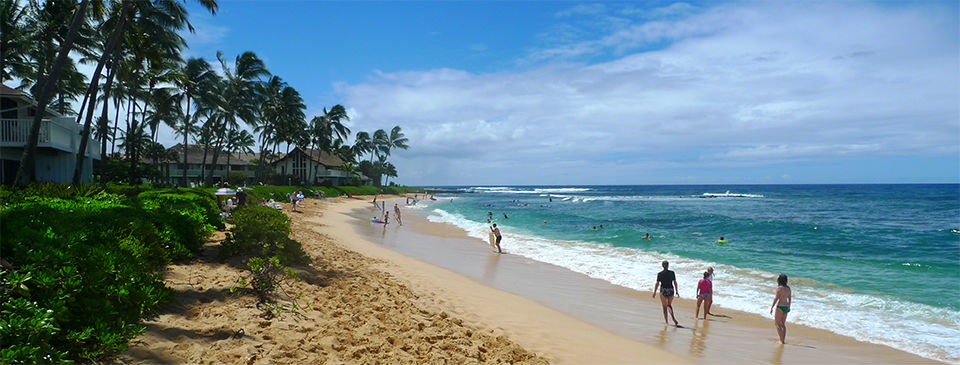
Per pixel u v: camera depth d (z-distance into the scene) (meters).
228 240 9.65
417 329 6.89
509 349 6.74
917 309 10.45
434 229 27.14
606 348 7.67
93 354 3.98
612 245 20.81
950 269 14.89
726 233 25.56
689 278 13.81
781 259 17.05
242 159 75.31
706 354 7.76
